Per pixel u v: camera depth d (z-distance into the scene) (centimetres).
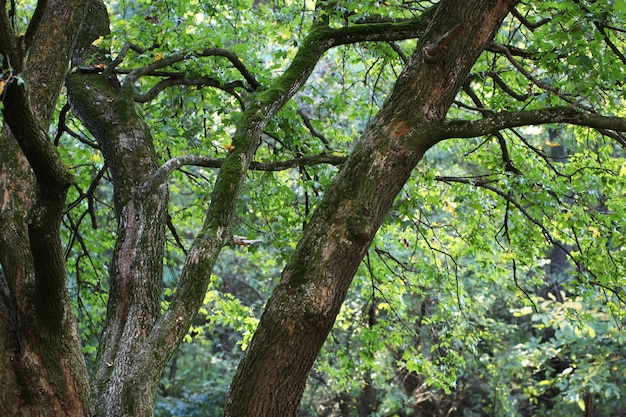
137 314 406
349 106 784
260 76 637
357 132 889
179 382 1680
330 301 330
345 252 333
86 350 849
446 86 350
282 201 661
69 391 318
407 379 1405
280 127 636
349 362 758
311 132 673
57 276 300
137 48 579
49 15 409
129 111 482
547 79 551
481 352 1401
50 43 402
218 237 363
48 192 279
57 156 273
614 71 486
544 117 372
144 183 415
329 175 611
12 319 316
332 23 610
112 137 472
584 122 375
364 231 333
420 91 348
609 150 692
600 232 646
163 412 1509
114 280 418
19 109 259
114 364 386
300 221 644
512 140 710
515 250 714
